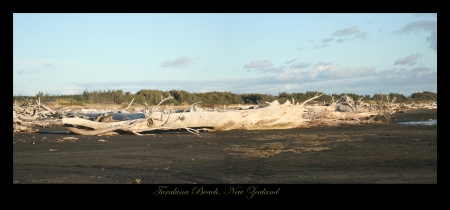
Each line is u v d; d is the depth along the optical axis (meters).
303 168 11.07
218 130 22.42
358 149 14.70
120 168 11.30
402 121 30.41
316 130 22.88
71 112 27.80
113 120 22.58
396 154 13.45
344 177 9.95
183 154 13.76
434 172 10.46
